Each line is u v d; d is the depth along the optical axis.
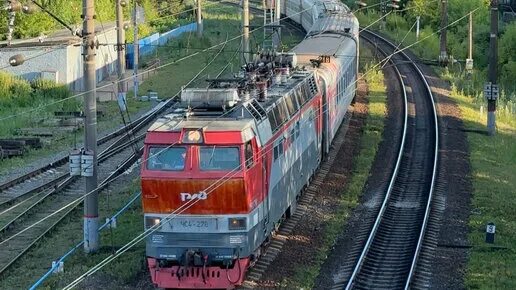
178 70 77.00
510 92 72.31
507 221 31.91
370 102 58.78
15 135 49.47
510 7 96.94
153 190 23.56
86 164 27.42
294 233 29.80
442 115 54.47
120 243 28.69
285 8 89.06
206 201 23.39
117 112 58.56
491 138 49.19
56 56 66.38
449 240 29.33
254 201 24.20
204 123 23.84
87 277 25.14
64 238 29.61
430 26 97.19
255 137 24.28
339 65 43.81
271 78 31.62
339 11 66.06
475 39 87.19
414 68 73.56
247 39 56.59
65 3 82.94
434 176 37.62
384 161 42.34
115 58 80.38
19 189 37.00
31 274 25.83
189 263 23.61
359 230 30.61
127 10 94.62
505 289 24.59
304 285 24.78
